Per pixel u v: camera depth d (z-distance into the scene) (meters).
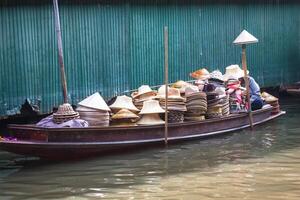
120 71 15.85
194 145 13.16
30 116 14.10
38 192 9.57
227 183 10.06
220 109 14.16
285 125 15.90
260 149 12.80
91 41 15.09
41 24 13.98
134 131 12.27
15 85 13.55
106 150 11.94
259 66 20.41
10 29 13.36
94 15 15.09
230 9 19.16
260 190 9.61
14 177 10.48
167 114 12.89
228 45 19.16
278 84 21.20
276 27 21.02
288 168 11.08
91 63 15.12
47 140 11.06
